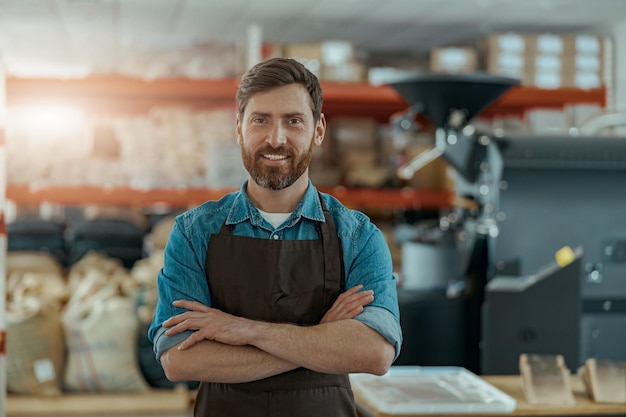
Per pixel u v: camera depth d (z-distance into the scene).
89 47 10.60
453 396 2.52
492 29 9.06
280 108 1.80
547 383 2.53
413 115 3.55
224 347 1.82
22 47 10.59
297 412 1.86
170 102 5.52
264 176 1.83
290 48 6.06
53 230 6.22
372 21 8.78
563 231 3.07
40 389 4.13
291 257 1.87
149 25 9.05
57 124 5.32
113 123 5.42
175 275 1.90
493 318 2.96
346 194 6.16
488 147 3.10
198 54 5.62
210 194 5.39
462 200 3.27
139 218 7.13
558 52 6.69
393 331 1.86
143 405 4.20
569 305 2.96
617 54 8.14
